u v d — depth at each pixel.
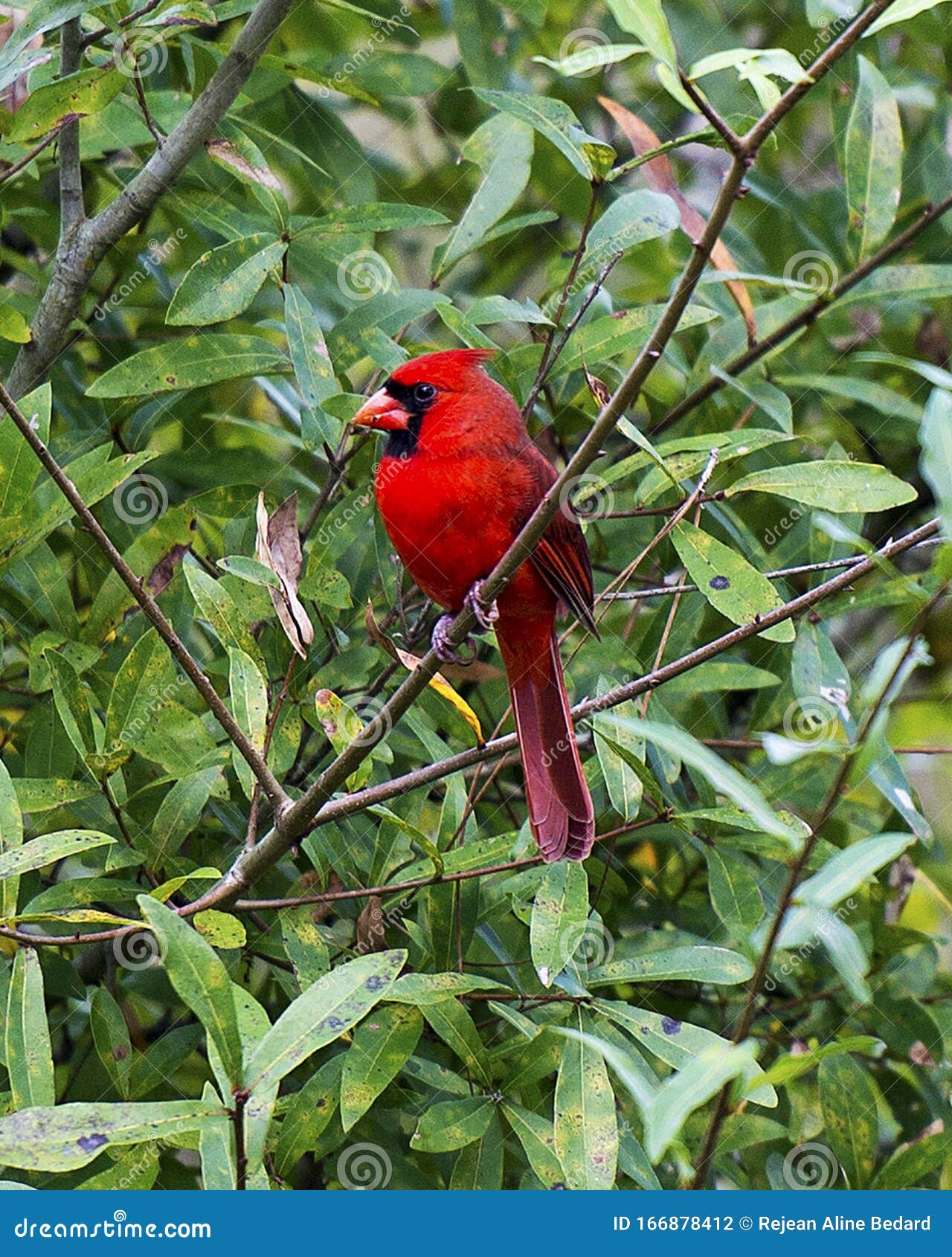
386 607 8.63
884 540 10.62
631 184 10.50
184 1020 8.09
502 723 7.32
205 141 7.82
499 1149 6.50
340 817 6.34
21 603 8.16
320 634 8.16
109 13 7.32
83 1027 8.08
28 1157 4.72
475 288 10.98
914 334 10.48
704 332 10.03
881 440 10.18
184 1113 4.84
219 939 5.97
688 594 8.30
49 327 8.06
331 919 8.23
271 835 6.30
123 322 9.48
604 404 6.22
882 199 8.50
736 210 10.19
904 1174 6.58
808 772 7.95
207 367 7.62
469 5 9.40
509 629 7.24
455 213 10.71
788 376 8.98
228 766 7.77
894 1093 8.52
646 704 6.95
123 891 6.77
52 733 7.29
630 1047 6.31
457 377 7.30
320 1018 4.91
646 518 9.11
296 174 9.96
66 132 8.09
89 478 7.17
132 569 7.60
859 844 4.71
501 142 8.65
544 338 8.60
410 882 6.61
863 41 9.47
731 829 7.87
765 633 6.62
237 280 7.44
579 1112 5.92
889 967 8.18
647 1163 6.38
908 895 8.95
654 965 6.49
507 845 6.87
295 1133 6.23
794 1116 7.64
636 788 6.96
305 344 7.66
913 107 10.77
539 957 6.25
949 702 9.49
